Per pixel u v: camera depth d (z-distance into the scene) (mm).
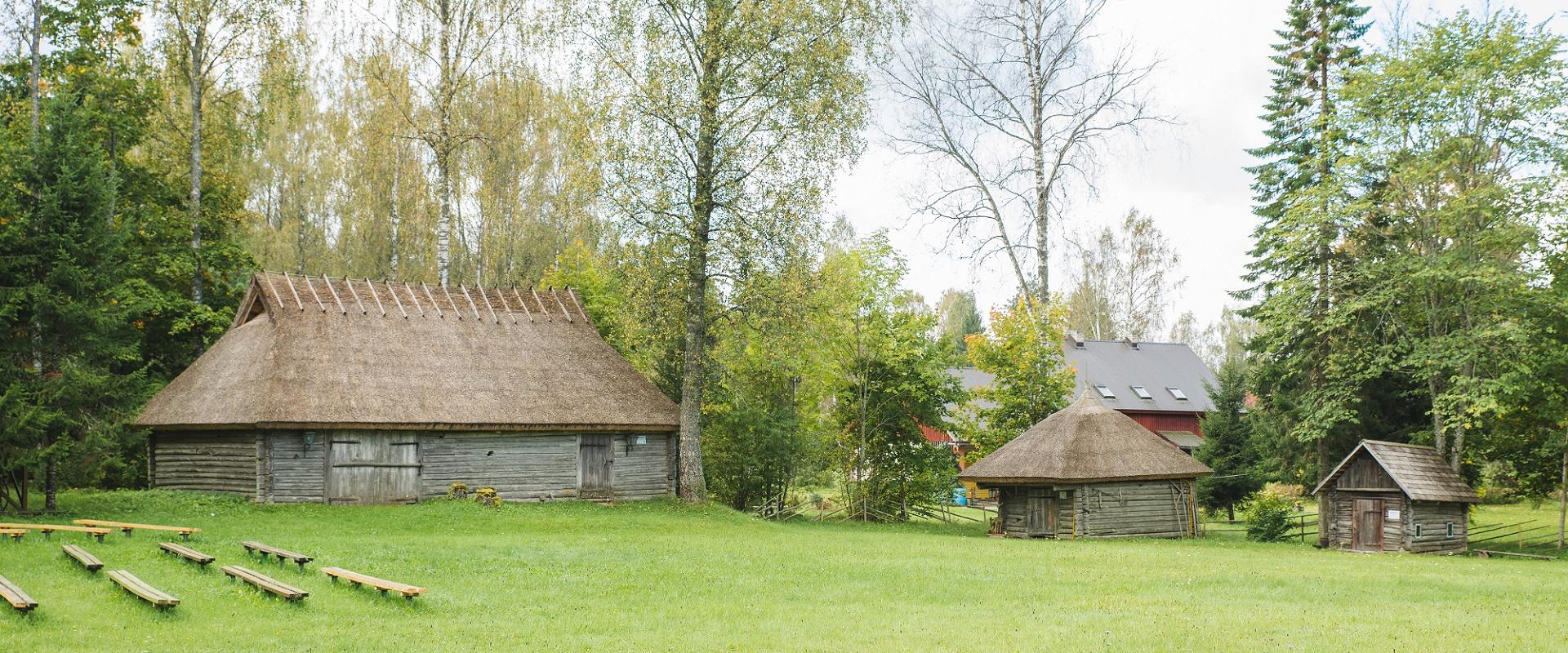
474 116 46188
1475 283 32875
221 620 13641
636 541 25297
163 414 30625
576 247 47438
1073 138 38531
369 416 30188
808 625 14469
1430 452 33812
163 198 38938
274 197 65375
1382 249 35625
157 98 38344
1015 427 42312
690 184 32969
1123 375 73250
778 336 33031
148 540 20281
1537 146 32500
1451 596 18375
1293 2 41094
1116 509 34719
